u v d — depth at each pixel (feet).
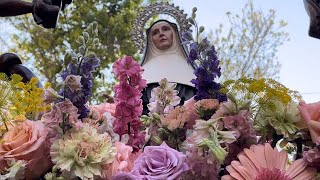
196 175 4.06
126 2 33.12
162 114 4.88
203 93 4.67
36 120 4.69
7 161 4.26
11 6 5.54
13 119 4.69
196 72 4.70
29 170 4.23
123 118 4.69
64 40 32.19
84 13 32.37
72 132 4.15
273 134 4.49
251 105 4.46
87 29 4.46
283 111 4.41
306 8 4.90
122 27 32.17
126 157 4.21
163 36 9.32
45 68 31.53
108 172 4.07
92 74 4.53
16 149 4.23
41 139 4.21
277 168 4.01
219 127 4.25
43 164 4.23
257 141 4.41
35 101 4.50
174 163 4.03
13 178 4.17
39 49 32.19
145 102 7.39
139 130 4.82
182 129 4.62
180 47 9.31
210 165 4.02
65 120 4.17
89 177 3.95
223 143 4.18
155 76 8.87
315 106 4.25
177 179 4.01
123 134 4.70
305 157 4.05
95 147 4.05
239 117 4.22
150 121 4.77
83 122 4.33
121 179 3.99
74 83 4.21
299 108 4.26
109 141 4.16
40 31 32.17
